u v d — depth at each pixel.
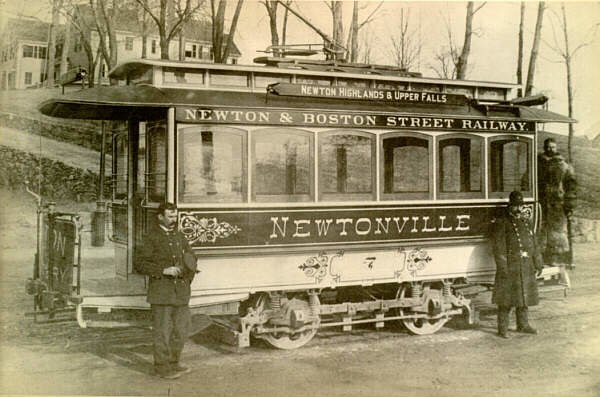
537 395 6.39
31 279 7.54
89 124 14.04
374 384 6.42
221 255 6.80
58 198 12.75
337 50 8.53
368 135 7.57
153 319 6.29
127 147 7.78
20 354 6.85
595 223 10.54
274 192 7.08
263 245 6.98
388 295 8.20
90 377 6.31
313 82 7.63
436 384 6.54
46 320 7.70
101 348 7.17
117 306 6.56
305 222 7.20
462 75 10.29
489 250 8.44
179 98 6.65
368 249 7.59
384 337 8.04
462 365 7.07
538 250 8.11
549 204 9.82
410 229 7.80
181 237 6.32
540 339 8.02
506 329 8.08
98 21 11.52
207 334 7.93
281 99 7.20
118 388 6.10
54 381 6.29
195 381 6.32
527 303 7.90
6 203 10.23
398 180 7.83
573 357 7.46
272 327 7.28
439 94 8.14
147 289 6.79
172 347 6.38
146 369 6.61
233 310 7.70
